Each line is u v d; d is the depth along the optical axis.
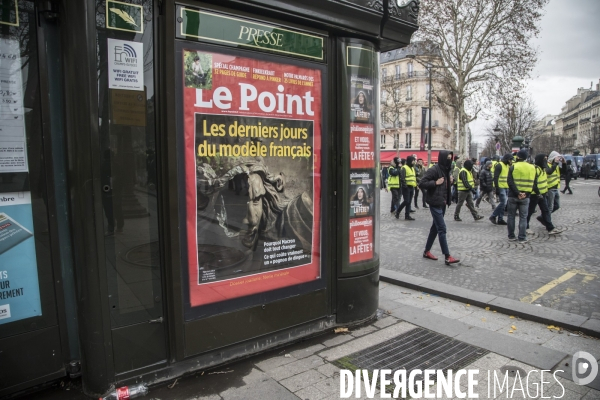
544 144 82.69
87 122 2.54
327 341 3.74
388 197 20.75
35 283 2.71
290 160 3.49
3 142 2.52
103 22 2.59
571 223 10.53
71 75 2.51
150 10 2.75
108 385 2.75
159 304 2.95
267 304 3.42
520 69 27.58
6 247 2.59
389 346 3.65
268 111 3.31
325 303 3.85
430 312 4.47
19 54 2.53
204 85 2.96
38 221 2.68
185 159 2.91
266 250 3.39
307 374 3.16
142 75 2.75
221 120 3.06
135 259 2.82
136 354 2.87
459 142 30.00
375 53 3.99
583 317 4.16
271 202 3.39
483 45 28.81
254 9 3.12
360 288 4.02
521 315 4.35
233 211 3.18
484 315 4.45
